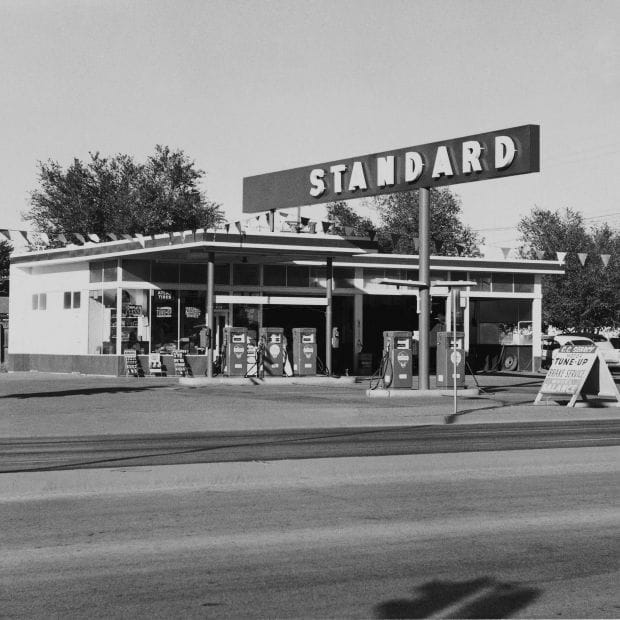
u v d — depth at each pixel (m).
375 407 29.42
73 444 20.27
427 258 35.88
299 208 44.34
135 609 7.75
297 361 42.72
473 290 54.00
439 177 35.88
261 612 7.68
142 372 45.28
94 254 46.12
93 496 13.34
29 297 52.25
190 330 46.47
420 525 11.27
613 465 16.75
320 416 26.41
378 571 9.03
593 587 8.48
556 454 17.58
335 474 15.52
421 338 35.81
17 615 7.57
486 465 16.48
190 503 12.76
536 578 8.79
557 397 34.69
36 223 90.31
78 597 8.11
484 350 56.84
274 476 15.03
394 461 16.48
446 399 33.41
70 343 48.72
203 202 93.75
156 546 10.09
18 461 17.02
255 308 48.09
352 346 51.78
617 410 29.89
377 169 38.69
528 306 55.75
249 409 28.30
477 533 10.81
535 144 33.69
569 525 11.29
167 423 24.64
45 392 34.78
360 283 51.28
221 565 9.25
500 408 29.73
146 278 45.62
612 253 74.19
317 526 11.20
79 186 89.56
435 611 7.73
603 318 74.44
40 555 9.66
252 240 41.22
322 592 8.28
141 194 89.50
